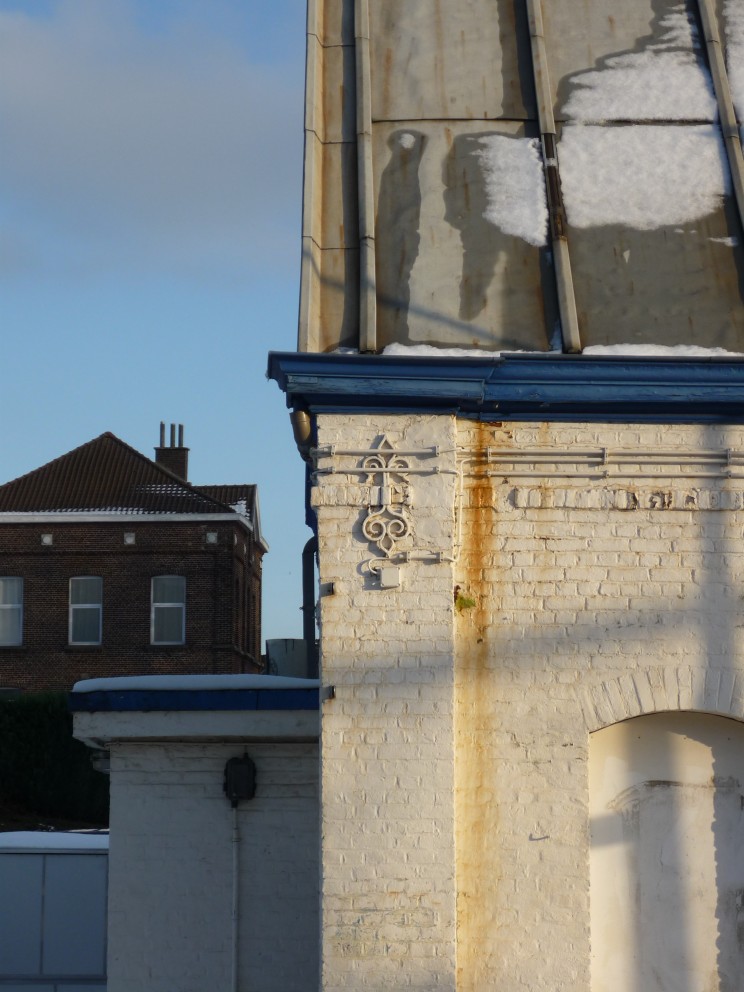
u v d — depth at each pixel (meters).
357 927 16.42
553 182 19.75
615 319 18.44
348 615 17.12
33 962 26.97
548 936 16.67
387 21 21.72
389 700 16.91
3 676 91.19
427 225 19.33
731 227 19.45
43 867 27.33
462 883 16.78
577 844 16.84
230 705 22.14
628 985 16.95
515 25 21.62
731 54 21.56
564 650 17.23
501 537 17.48
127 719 22.34
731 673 17.12
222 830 22.53
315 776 22.59
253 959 22.11
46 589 92.00
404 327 18.34
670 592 17.34
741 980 16.95
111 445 98.62
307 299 18.42
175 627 91.56
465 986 16.58
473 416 17.66
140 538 92.25
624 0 22.14
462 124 20.44
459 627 17.31
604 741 17.44
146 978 22.09
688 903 17.11
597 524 17.48
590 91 20.92
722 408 17.56
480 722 17.09
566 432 17.66
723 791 17.34
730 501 17.47
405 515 17.28
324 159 20.11
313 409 17.44
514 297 18.64
